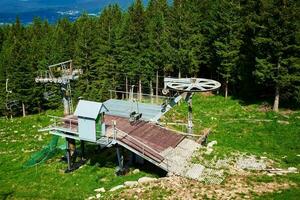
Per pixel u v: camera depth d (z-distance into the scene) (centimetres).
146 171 3328
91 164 3600
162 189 2811
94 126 3266
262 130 4456
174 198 2655
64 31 8781
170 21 6612
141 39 6694
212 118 5006
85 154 3869
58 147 4069
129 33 6669
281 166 3228
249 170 3108
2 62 7719
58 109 7306
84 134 3338
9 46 8994
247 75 5903
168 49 6538
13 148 4425
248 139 4178
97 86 6919
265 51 5272
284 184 2827
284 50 5053
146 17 7025
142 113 3934
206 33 6638
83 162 3656
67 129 3441
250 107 5544
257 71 5259
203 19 6656
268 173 3061
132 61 6706
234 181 2889
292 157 3497
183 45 6512
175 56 6550
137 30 6669
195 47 6550
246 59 5834
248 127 4581
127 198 2722
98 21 8269
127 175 3269
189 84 3978
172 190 2784
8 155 4166
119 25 7244
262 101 5697
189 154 3325
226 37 6056
